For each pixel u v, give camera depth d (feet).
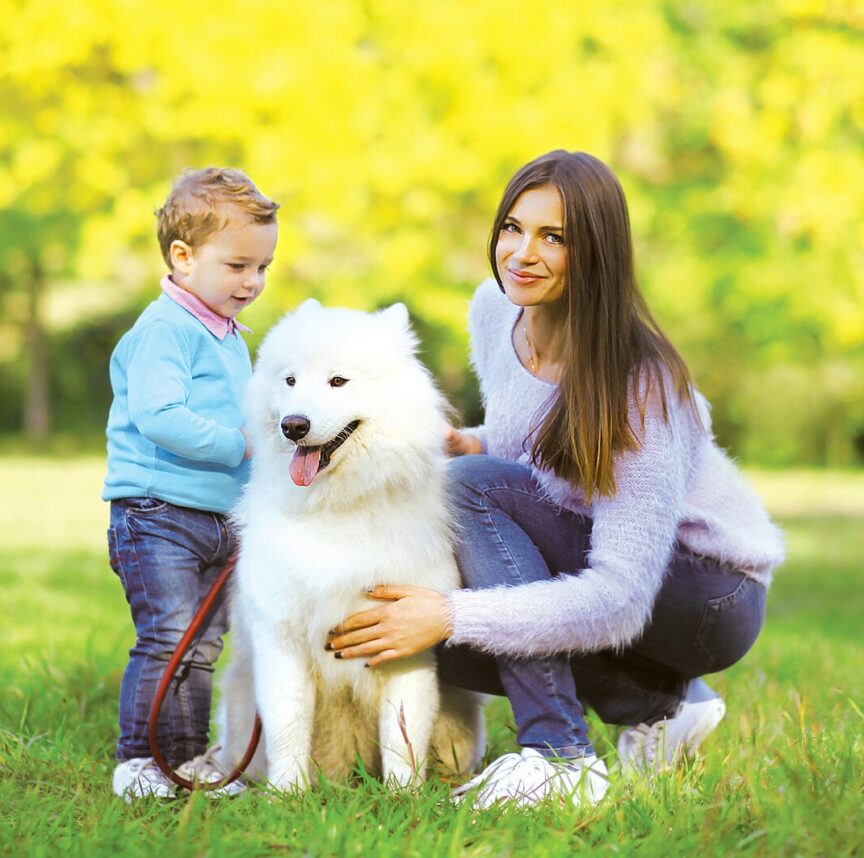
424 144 42.04
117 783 10.00
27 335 69.00
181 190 11.43
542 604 9.50
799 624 22.77
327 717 10.53
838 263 48.08
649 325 10.13
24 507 39.14
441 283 50.11
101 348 72.13
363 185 42.70
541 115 42.86
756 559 10.36
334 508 9.79
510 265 10.02
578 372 9.62
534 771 9.16
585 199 9.64
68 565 25.79
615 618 9.57
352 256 50.57
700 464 10.39
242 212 11.37
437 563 10.02
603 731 11.91
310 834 8.11
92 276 45.93
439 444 10.23
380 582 9.73
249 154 40.68
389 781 9.57
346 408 9.59
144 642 10.80
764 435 65.77
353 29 41.55
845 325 48.70
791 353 57.11
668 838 7.95
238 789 10.14
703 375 62.59
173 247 11.44
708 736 11.05
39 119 43.70
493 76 43.34
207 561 11.23
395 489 9.89
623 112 44.91
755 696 13.01
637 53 44.70
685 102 48.37
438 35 41.86
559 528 10.35
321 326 10.09
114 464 11.13
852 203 44.52
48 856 7.76
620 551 9.57
